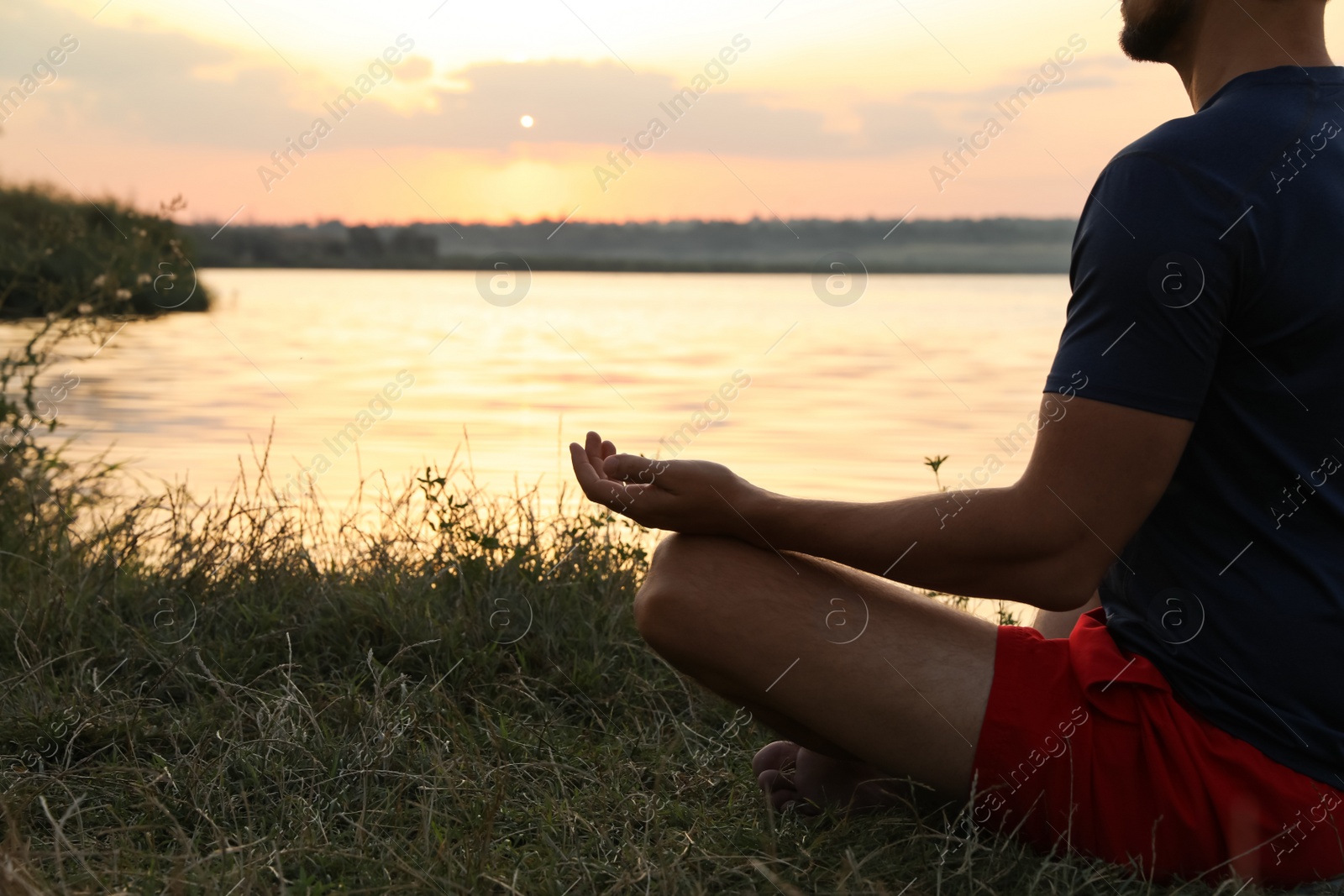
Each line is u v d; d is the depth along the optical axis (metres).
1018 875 1.74
